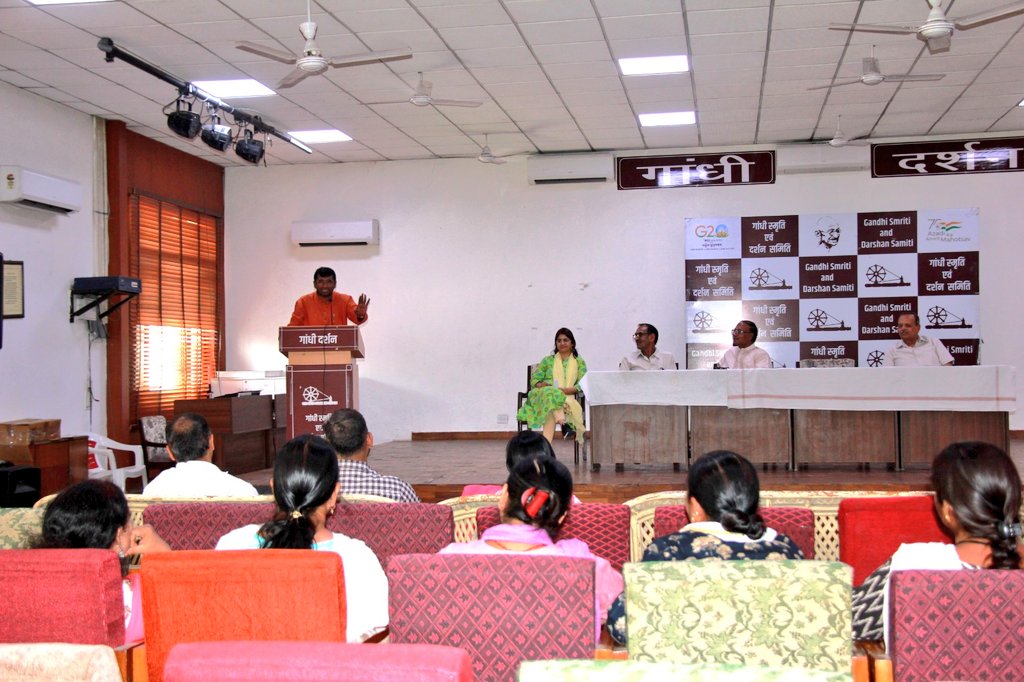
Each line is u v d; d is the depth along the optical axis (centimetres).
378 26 643
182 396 999
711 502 202
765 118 904
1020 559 179
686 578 162
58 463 703
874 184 991
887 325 977
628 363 771
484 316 1062
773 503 287
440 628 176
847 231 984
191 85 745
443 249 1070
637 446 682
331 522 265
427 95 710
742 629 161
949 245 969
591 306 1043
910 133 972
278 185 1092
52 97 803
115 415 878
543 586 172
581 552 213
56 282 816
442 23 639
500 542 205
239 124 867
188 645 125
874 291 980
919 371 647
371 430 1076
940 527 236
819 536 283
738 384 664
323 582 178
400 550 263
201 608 183
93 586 183
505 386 1056
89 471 760
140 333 923
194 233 1032
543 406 730
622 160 1038
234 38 662
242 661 119
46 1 588
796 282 991
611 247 1041
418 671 114
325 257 1087
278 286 1088
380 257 1079
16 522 262
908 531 255
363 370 1082
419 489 655
